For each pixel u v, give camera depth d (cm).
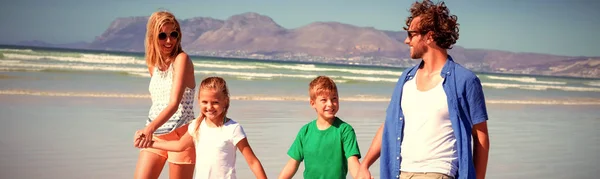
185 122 430
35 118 1052
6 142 816
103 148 810
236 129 398
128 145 844
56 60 3225
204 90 392
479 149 329
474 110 323
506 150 931
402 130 343
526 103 2098
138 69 2775
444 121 328
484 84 3694
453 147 327
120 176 656
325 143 410
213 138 400
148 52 434
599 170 809
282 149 848
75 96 1443
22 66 2588
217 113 395
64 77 2148
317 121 421
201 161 402
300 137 424
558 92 3334
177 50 432
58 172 657
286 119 1182
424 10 340
